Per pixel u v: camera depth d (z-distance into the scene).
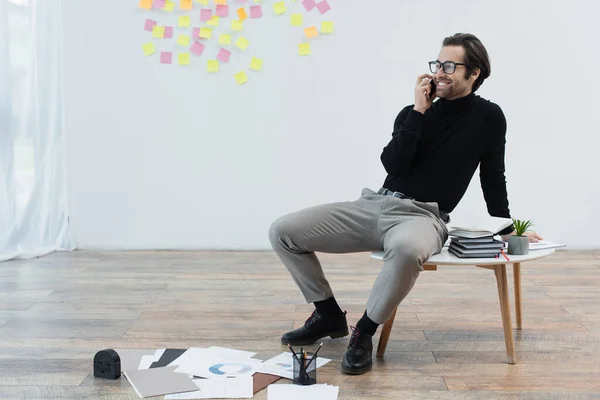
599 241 4.43
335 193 4.43
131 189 4.41
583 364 2.25
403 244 2.09
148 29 4.32
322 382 2.07
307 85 4.37
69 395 1.95
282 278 3.57
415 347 2.43
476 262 2.15
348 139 4.40
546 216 4.43
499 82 4.35
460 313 2.88
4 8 3.88
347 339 2.52
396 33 4.33
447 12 4.31
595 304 3.04
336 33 4.34
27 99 4.09
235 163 4.41
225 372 2.13
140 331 2.59
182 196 4.42
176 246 4.45
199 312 2.88
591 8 4.30
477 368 2.21
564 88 4.35
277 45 4.35
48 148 4.24
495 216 2.50
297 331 2.44
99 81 4.34
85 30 4.31
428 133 2.37
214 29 4.33
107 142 4.38
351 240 2.38
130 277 3.57
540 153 4.39
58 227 4.39
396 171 2.35
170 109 4.37
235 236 4.45
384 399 1.95
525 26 4.32
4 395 1.95
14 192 4.04
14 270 3.73
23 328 2.62
